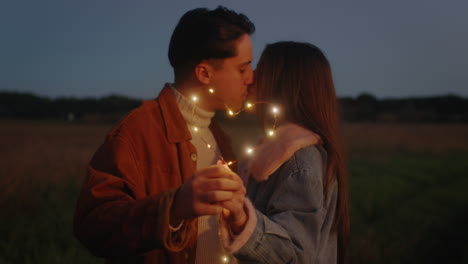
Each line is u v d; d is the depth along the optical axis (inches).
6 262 156.2
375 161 631.2
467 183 408.8
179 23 60.3
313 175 49.9
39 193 277.4
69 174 373.4
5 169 346.9
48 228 199.9
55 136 1048.2
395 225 228.2
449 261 179.0
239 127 1143.6
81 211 44.8
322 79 58.9
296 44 61.1
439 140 1162.6
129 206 41.5
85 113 2684.5
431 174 495.2
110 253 42.7
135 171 51.4
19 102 2974.9
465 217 256.1
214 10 59.3
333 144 56.0
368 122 2760.8
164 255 53.9
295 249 45.4
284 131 55.5
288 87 58.1
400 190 367.6
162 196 39.7
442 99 3385.8
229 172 39.6
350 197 322.3
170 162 56.7
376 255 175.0
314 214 48.1
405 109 3208.7
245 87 62.1
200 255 59.6
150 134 55.8
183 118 60.1
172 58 61.8
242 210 43.6
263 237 43.6
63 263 155.6
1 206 223.1
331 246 57.2
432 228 221.8
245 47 58.9
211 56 57.4
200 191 37.5
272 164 51.7
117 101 2719.0
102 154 50.7
